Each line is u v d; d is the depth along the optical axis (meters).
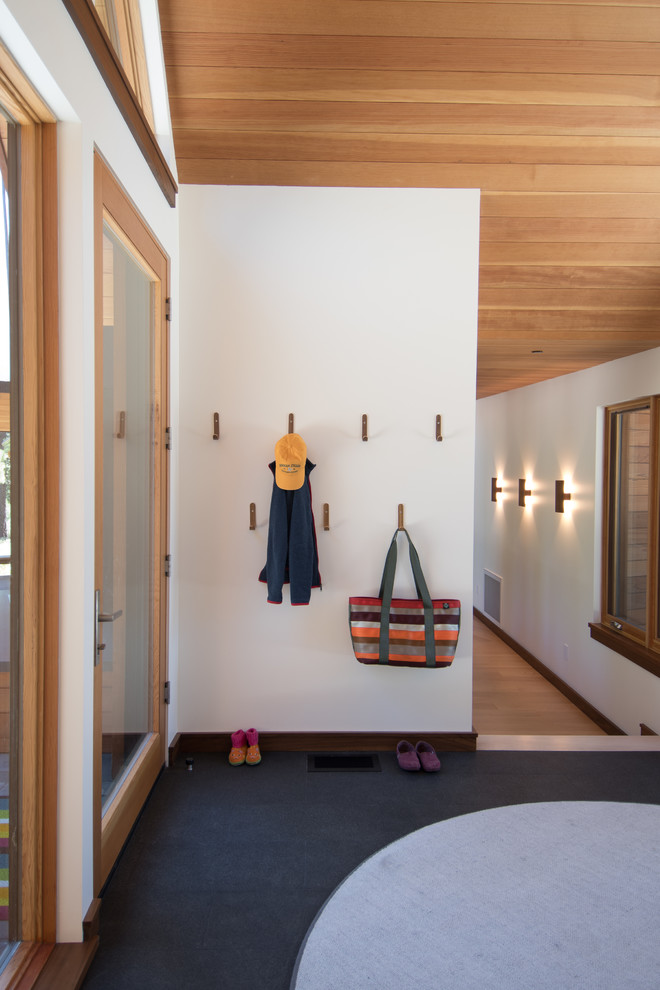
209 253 2.91
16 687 1.62
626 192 2.86
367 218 2.92
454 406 2.96
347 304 2.94
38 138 1.59
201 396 2.94
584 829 1.66
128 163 2.07
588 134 2.67
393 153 2.78
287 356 2.94
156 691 2.72
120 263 2.14
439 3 2.29
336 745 2.99
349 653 2.99
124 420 2.22
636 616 4.44
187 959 1.69
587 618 4.99
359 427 2.96
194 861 2.12
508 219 2.98
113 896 1.94
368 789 2.63
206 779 2.70
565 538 5.41
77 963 1.61
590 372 4.91
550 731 4.67
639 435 4.37
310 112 2.62
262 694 2.99
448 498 2.98
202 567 2.96
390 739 2.99
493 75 2.49
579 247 3.08
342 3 2.29
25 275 1.60
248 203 2.91
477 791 2.62
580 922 1.31
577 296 3.33
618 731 4.46
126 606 2.27
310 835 2.28
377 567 2.99
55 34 1.43
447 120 2.64
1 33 1.25
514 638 6.75
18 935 1.67
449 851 1.56
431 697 3.01
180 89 2.56
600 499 4.82
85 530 1.67
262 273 2.93
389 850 1.57
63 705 1.66
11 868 1.62
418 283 2.94
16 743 1.63
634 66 2.46
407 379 2.96
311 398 2.95
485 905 1.37
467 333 2.95
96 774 1.81
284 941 1.76
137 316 2.37
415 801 2.53
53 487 1.64
